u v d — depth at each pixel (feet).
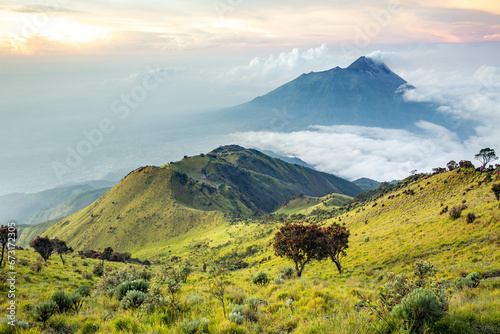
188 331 23.54
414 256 110.11
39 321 33.09
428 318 18.49
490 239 93.91
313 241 111.04
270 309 33.81
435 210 188.65
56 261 176.14
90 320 32.86
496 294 32.42
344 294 40.32
